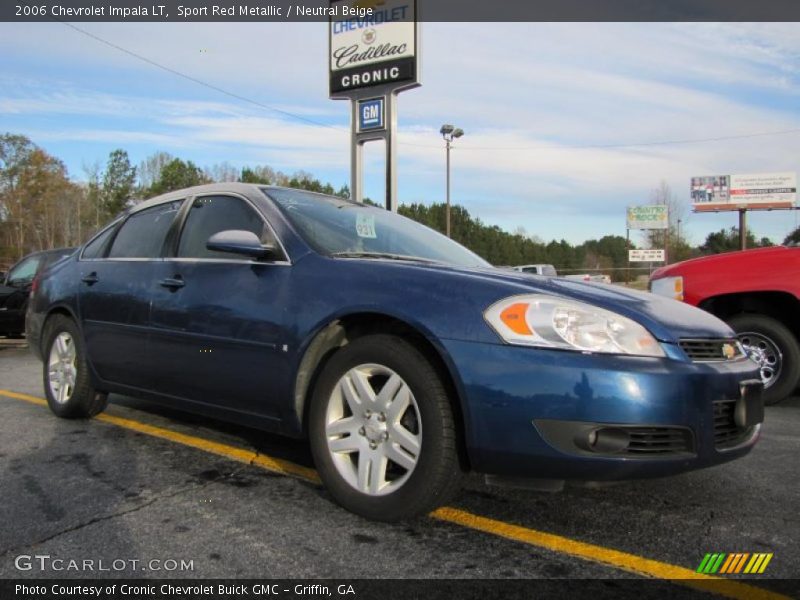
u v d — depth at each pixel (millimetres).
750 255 5441
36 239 62406
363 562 2359
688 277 5605
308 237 3264
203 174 63062
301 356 2947
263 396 3119
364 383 2777
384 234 3750
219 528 2645
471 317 2527
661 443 2396
